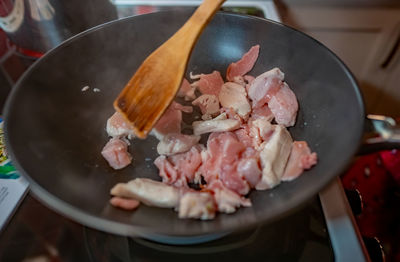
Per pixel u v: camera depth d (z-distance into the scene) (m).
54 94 0.37
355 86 0.32
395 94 0.70
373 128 0.31
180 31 0.34
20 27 0.42
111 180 0.36
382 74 0.68
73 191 0.32
